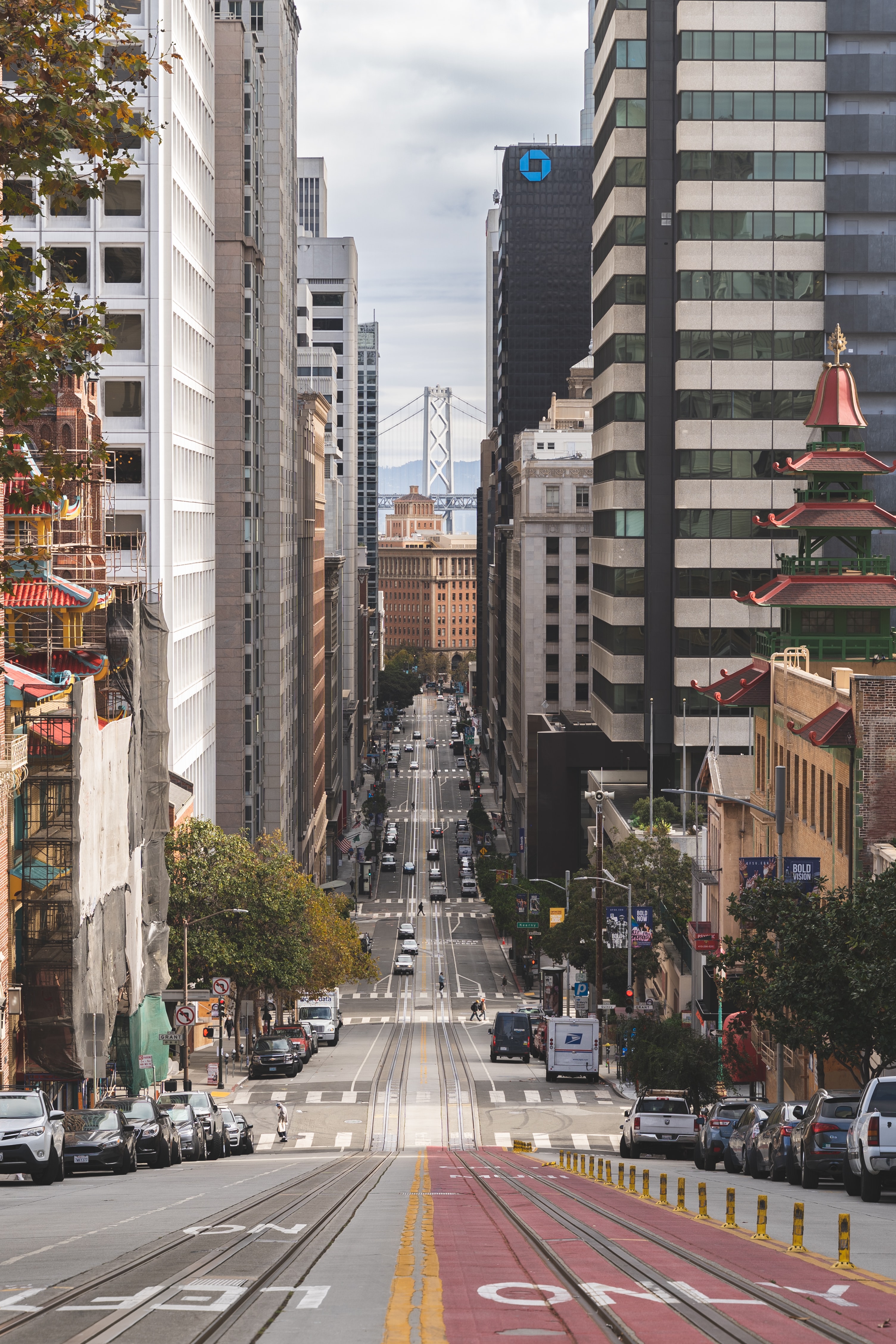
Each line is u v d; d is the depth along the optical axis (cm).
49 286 5441
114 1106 9431
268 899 18575
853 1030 8562
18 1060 12238
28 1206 5866
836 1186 7144
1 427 5994
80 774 12438
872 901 8550
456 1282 3603
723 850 16500
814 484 16238
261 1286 3541
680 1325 2972
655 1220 5278
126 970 14862
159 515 19675
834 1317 3095
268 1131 15288
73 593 15075
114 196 19312
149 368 19550
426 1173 8444
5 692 12181
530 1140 14738
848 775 11725
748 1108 9125
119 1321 3019
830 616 15712
